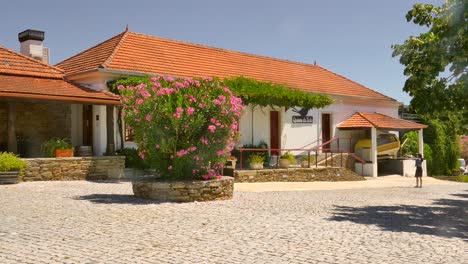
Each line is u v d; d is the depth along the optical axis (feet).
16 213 31.17
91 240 23.75
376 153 89.20
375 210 39.93
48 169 52.31
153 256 20.85
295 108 85.25
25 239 23.59
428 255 22.70
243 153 74.59
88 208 33.94
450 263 21.26
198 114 40.70
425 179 88.22
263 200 43.06
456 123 44.55
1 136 61.11
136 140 41.88
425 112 41.65
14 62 62.39
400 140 105.19
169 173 42.50
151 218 30.66
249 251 22.30
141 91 40.73
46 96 52.85
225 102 41.73
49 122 64.49
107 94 60.08
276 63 98.94
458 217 37.83
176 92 41.04
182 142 41.27
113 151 59.88
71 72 68.59
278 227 28.78
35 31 76.23
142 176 59.31
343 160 87.97
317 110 89.56
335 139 86.02
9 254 20.56
